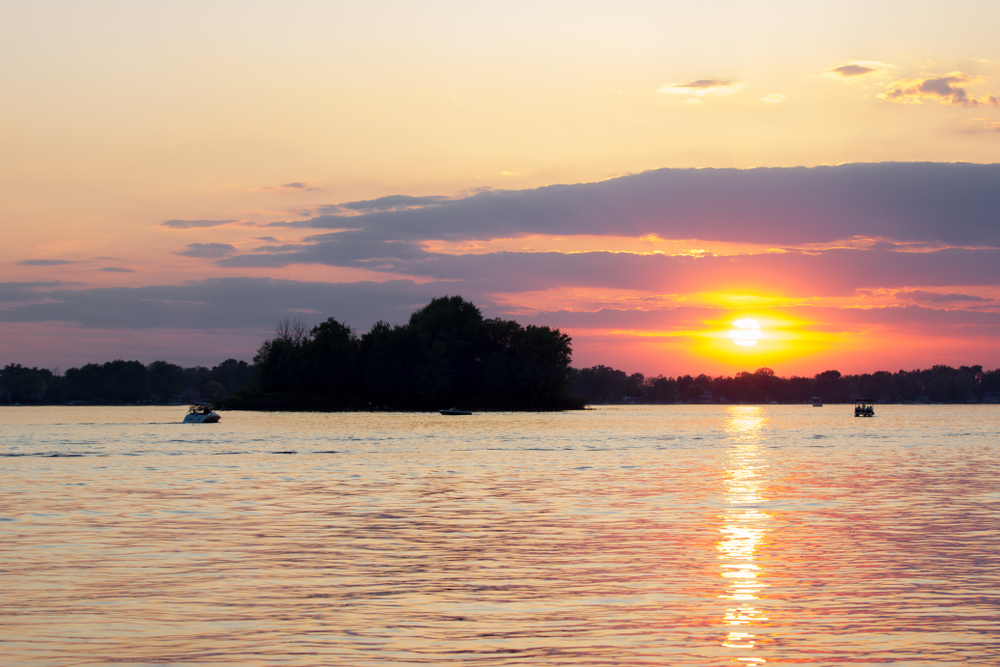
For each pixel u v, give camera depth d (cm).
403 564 2444
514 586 2183
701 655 1652
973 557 2536
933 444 9319
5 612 1922
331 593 2108
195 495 4097
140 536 2877
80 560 2473
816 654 1656
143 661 1608
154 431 11631
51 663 1595
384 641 1731
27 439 9612
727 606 1994
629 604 2011
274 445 8475
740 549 2670
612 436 10800
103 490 4309
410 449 7906
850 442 9794
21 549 2634
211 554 2572
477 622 1864
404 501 3884
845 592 2119
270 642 1722
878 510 3584
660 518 3338
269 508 3609
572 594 2103
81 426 13675
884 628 1819
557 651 1672
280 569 2369
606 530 3034
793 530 3033
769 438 10700
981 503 3822
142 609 1953
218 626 1827
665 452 7688
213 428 12594
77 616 1892
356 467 5847
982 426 15612
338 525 3141
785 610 1956
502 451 7675
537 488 4478
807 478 5084
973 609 1961
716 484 4706
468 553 2605
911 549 2667
